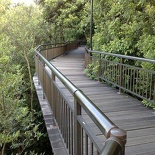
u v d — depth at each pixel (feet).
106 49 19.34
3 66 15.26
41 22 41.88
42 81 14.48
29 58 33.73
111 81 16.55
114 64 15.84
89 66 21.33
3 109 14.32
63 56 44.42
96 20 26.20
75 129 4.99
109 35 21.35
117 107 12.03
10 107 14.64
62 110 7.36
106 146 2.23
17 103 14.97
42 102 13.37
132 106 12.21
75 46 68.85
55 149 7.61
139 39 16.31
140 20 15.85
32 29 35.55
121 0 15.90
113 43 18.37
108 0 21.90
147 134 8.66
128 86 14.01
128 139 8.21
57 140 8.31
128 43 16.99
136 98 14.48
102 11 23.91
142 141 8.07
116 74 15.61
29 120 17.74
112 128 2.55
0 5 32.94
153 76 12.22
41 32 41.65
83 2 41.55
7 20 31.37
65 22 43.34
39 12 39.91
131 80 13.52
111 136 2.39
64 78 5.76
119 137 2.31
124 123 9.75
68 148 6.52
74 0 43.62
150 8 13.62
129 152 7.29
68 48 56.49
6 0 34.88
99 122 2.91
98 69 18.98
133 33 16.65
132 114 10.94
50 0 42.93
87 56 23.62
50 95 10.03
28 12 35.86
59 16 44.34
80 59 38.63
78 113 4.85
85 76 21.79
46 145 24.82
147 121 10.01
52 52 36.76
